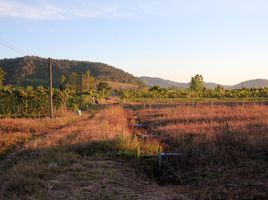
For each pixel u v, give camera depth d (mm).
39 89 44906
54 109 42812
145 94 101750
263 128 19203
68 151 15680
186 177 11844
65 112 42125
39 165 12625
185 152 13523
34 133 24922
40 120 31875
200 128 21719
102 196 9594
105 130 21234
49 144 17594
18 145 20062
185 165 12781
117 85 191000
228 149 13852
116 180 11227
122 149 15867
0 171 13180
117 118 33562
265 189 10047
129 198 9547
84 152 15820
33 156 15344
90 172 12070
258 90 94438
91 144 16594
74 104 52406
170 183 11797
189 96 97938
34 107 42344
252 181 10797
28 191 9992
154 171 12703
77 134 20203
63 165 13039
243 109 35594
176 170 12484
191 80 123312
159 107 52406
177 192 10273
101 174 11836
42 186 10445
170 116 33375
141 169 13094
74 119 35000
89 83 108812
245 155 13555
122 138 16938
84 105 60281
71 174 11789
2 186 10250
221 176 11469
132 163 13875
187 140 17938
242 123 22344
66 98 47375
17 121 29172
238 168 12156
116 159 14453
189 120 28969
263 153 13750
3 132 24016
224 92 96188
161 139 19406
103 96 100250
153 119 32875
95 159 14383
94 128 22453
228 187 10406
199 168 12383
